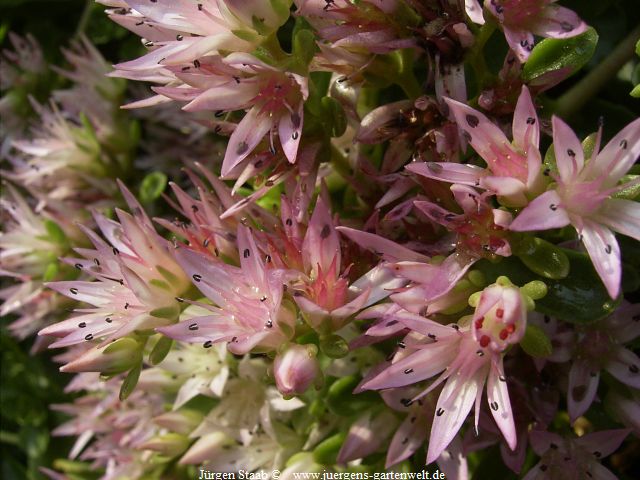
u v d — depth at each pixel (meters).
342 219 0.08
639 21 0.09
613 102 0.09
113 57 0.13
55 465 0.13
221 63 0.07
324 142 0.07
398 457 0.08
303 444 0.09
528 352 0.06
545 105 0.08
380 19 0.07
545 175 0.06
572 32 0.07
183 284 0.07
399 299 0.06
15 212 0.11
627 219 0.06
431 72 0.07
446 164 0.06
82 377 0.11
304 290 0.07
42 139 0.12
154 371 0.09
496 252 0.06
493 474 0.08
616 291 0.06
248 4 0.07
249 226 0.07
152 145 0.12
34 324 0.12
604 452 0.07
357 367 0.08
